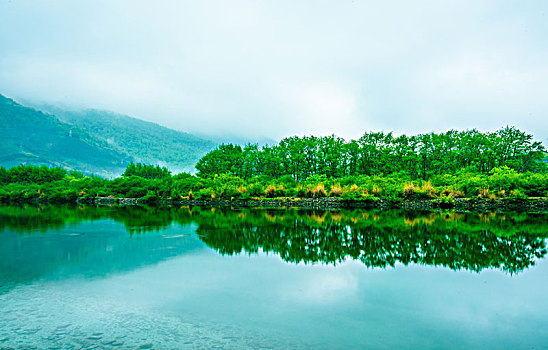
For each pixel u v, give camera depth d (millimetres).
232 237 14594
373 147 51188
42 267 9875
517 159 45781
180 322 6203
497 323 6105
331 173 53094
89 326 6059
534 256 10758
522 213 22297
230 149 64000
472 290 7781
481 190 26781
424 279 8594
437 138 48156
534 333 5711
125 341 5496
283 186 38875
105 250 12070
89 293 7742
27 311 6734
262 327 5973
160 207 34594
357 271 9336
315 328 5918
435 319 6281
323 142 55219
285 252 11680
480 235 14398
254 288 8047
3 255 11336
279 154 55250
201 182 44156
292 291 7809
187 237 14648
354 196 30656
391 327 5961
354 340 5473
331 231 16016
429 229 16172
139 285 8289
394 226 17359
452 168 46750
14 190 52438
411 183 31031
